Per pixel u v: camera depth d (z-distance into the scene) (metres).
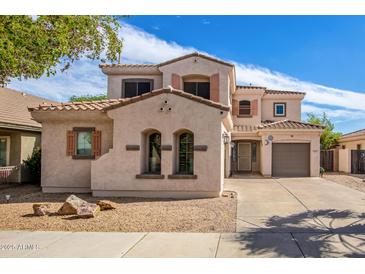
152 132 14.59
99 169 14.12
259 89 26.09
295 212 10.78
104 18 12.28
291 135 23.67
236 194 14.59
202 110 13.67
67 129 15.33
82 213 10.00
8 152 20.59
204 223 9.26
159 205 12.01
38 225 9.09
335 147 35.94
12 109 21.47
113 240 7.66
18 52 9.58
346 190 16.25
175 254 6.69
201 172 13.64
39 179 20.27
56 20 10.25
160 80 20.75
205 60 19.83
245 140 26.70
